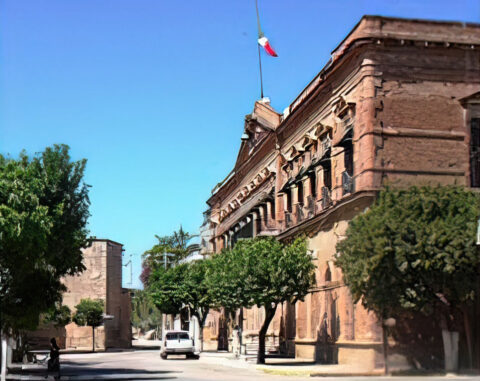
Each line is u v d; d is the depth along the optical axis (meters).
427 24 24.47
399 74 24.75
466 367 17.61
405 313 19.12
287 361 31.14
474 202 19.41
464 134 24.25
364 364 22.78
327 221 28.17
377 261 18.80
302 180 34.06
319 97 31.36
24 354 29.64
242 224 49.03
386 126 24.52
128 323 69.44
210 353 46.97
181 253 85.00
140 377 22.92
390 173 24.11
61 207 23.08
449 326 18.19
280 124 37.56
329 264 27.98
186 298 52.88
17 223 20.14
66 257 24.69
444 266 18.50
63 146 24.56
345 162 27.28
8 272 22.67
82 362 37.34
